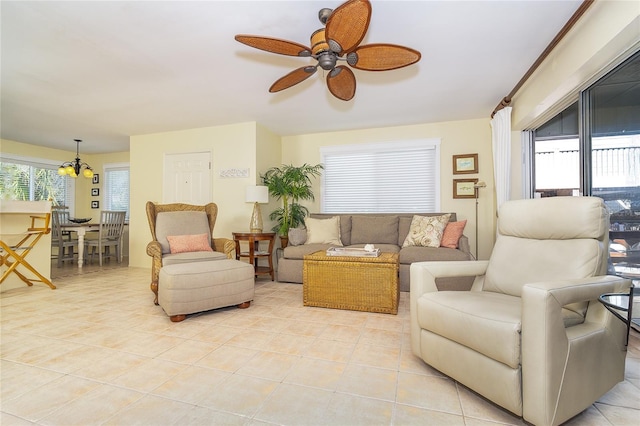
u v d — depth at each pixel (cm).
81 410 142
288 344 216
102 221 565
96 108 409
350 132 524
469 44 257
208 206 414
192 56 274
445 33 241
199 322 261
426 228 404
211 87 342
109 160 702
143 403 147
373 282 288
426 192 489
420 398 152
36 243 399
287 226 492
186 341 221
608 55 205
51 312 287
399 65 220
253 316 277
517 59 283
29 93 356
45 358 194
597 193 246
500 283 194
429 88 349
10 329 243
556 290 125
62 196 679
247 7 208
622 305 128
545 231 185
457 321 153
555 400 122
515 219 202
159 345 214
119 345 213
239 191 482
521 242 198
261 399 151
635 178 209
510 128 371
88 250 628
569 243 174
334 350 206
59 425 132
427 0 202
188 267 278
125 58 277
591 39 209
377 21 224
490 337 137
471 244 463
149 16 217
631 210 212
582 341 132
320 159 541
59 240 561
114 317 273
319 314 283
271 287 397
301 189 494
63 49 261
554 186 366
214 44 255
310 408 144
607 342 144
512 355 130
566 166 348
